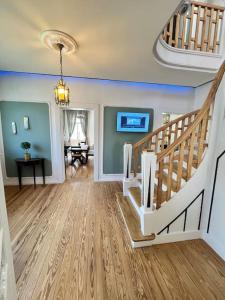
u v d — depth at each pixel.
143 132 3.96
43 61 2.60
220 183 1.77
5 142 3.49
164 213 1.89
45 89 3.44
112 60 2.51
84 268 1.56
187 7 2.64
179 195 1.90
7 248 0.95
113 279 1.45
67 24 1.65
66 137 8.15
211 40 3.14
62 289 1.35
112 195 3.24
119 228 2.19
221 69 1.73
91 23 1.63
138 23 1.62
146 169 1.75
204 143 1.93
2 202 0.90
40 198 3.05
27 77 3.34
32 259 1.65
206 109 1.79
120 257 1.70
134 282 1.43
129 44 2.03
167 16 1.52
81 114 8.16
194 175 1.90
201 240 2.00
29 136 3.55
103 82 3.62
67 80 3.48
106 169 4.02
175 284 1.42
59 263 1.61
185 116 3.09
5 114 3.38
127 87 3.72
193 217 1.99
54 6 1.40
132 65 2.70
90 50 2.18
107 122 3.80
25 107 3.43
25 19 1.57
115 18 1.55
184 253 1.79
